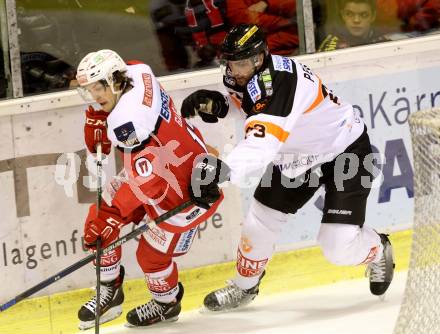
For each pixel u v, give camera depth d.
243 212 16.31
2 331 15.09
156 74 16.30
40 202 15.44
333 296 15.09
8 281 15.37
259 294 15.63
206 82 15.93
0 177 15.16
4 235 15.28
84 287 15.77
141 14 16.00
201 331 14.02
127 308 15.67
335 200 13.59
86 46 15.84
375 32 16.81
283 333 13.55
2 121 15.09
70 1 15.60
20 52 15.44
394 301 14.48
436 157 10.96
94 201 15.73
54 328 15.14
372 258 13.96
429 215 11.23
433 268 11.23
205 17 16.08
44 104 15.23
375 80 16.66
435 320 11.09
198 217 13.24
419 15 16.91
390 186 16.94
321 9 16.38
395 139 16.89
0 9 15.02
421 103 16.97
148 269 13.75
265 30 16.30
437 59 16.91
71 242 15.69
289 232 16.50
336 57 16.36
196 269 16.16
